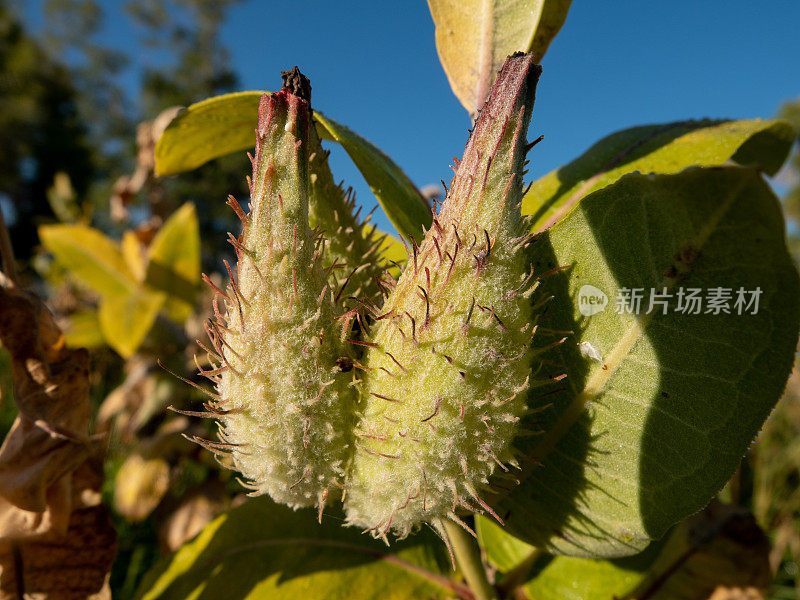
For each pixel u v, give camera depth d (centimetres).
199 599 21
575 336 14
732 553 23
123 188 56
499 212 12
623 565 21
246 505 23
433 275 12
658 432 14
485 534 21
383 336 13
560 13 16
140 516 39
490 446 13
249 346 13
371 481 13
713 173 12
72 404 20
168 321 52
